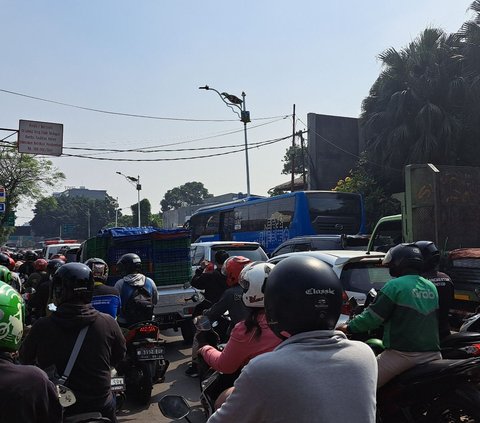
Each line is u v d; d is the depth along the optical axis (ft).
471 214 31.91
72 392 9.00
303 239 43.60
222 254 23.75
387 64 79.66
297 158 132.46
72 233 335.88
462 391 11.12
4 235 147.95
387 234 39.96
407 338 11.87
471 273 23.89
